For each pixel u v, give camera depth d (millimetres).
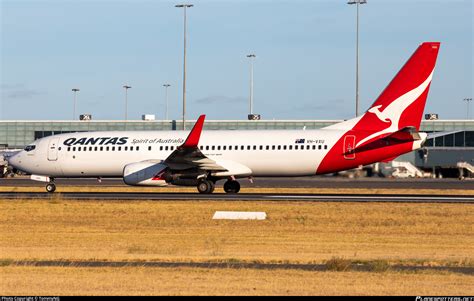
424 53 136875
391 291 49656
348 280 53812
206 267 60375
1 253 69250
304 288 50625
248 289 50156
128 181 142625
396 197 133000
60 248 73625
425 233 84938
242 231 86688
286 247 74188
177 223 94062
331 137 140250
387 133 138000
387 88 138500
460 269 60188
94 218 99438
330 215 100750
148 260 64000
